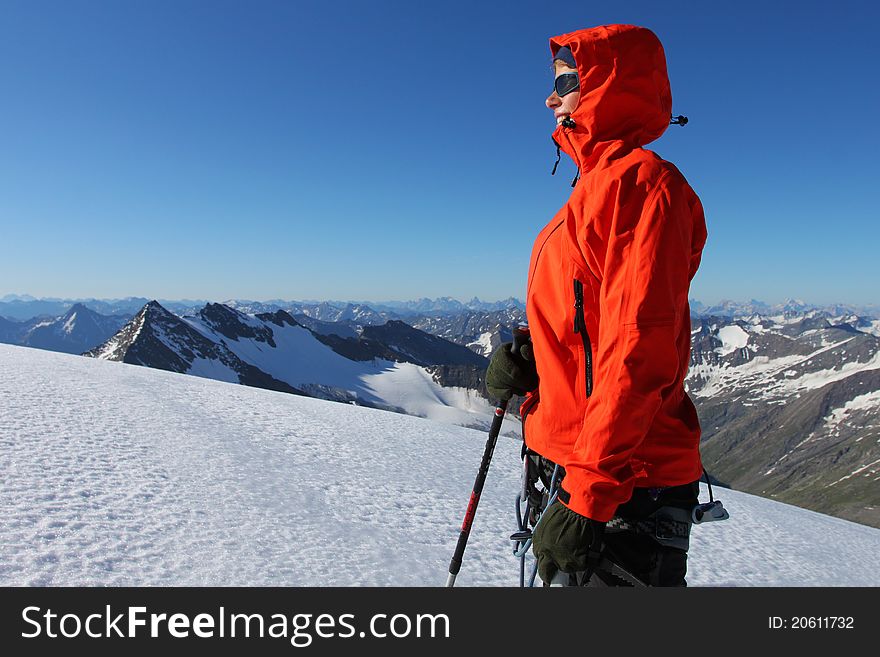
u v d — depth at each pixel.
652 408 1.84
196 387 15.58
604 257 2.02
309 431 11.01
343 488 6.82
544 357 2.27
